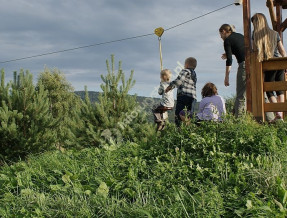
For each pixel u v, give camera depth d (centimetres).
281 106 595
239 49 639
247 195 350
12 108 947
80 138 791
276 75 639
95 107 801
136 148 579
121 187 415
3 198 434
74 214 353
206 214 311
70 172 496
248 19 612
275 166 405
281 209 310
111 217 340
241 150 479
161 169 446
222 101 600
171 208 329
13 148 890
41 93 995
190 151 504
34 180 493
